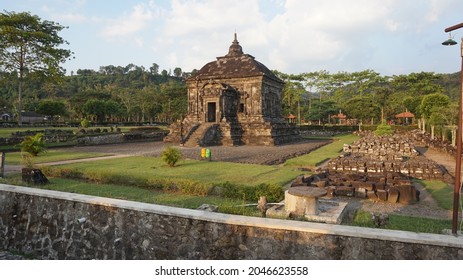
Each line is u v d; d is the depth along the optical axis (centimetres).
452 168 2202
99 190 1447
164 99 10081
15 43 4575
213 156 2800
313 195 947
